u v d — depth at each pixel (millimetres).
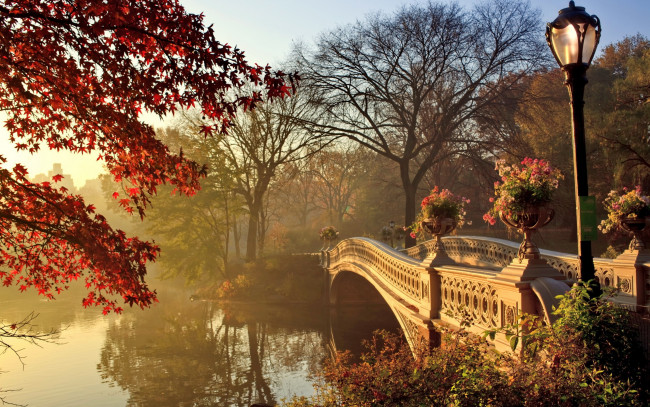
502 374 4820
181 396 17000
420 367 5363
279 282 40781
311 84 34625
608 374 4680
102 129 6277
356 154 40812
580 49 5445
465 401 4574
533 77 32625
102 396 16828
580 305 5066
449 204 11367
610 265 10141
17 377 18984
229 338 26375
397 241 35688
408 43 32562
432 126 33531
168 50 5570
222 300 39344
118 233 6203
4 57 5559
